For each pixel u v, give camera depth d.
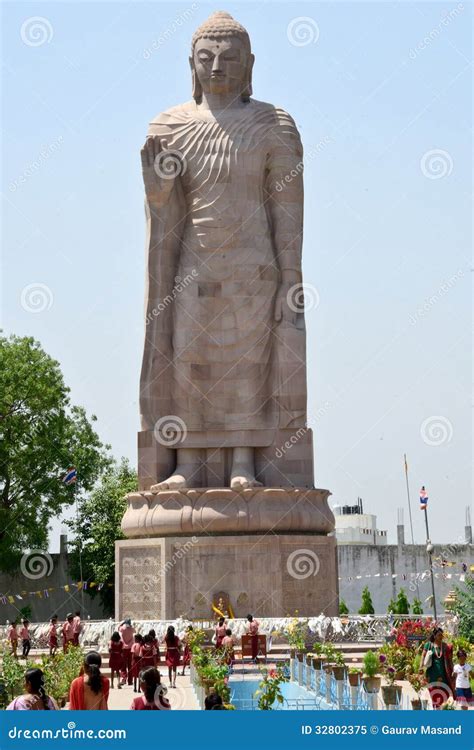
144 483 43.75
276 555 41.53
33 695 17.83
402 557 71.62
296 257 44.59
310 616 41.81
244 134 44.31
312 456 44.09
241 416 43.66
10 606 68.38
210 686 26.67
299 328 44.22
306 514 42.41
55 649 40.47
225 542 41.44
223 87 44.78
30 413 67.44
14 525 66.88
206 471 43.69
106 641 40.47
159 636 39.53
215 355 43.88
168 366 44.19
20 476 66.69
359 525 87.44
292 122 45.28
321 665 30.52
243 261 43.81
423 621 41.47
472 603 44.84
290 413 43.72
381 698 27.84
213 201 43.91
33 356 67.81
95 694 18.64
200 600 41.22
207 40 44.94
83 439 70.06
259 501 41.97
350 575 71.75
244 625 38.88
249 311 43.75
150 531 42.47
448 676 26.39
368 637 40.12
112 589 71.19
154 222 44.34
